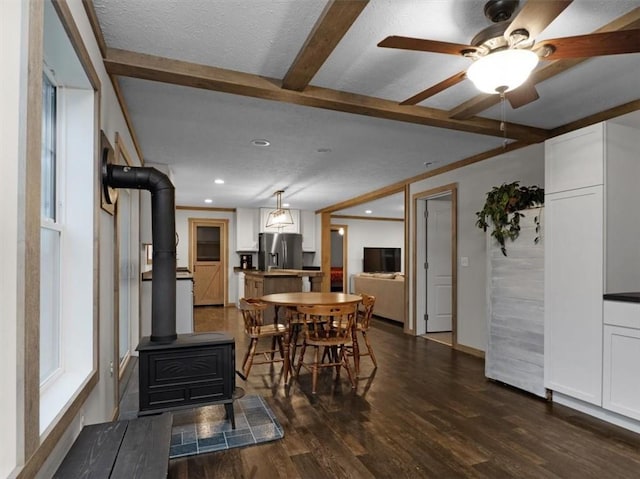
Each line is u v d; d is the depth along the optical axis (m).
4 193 0.96
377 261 11.12
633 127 3.07
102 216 2.19
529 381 3.32
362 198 7.41
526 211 3.37
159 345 2.41
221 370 2.53
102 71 2.19
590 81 2.71
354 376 3.79
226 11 1.90
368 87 2.80
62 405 1.48
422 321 5.80
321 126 3.59
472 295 4.73
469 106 3.03
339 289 11.16
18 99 1.01
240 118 3.38
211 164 4.99
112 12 1.91
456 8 1.87
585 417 2.85
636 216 2.91
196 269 9.29
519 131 3.61
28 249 1.04
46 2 1.24
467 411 2.96
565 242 3.03
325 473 2.11
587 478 2.07
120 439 1.54
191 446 2.39
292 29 2.06
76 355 1.89
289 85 2.61
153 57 2.33
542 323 3.22
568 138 3.03
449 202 5.99
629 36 1.65
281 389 3.45
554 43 1.71
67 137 1.93
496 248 3.67
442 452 2.34
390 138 3.95
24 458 1.02
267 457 2.28
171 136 3.85
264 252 8.70
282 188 6.68
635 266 2.88
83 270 1.91
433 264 5.89
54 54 1.62
